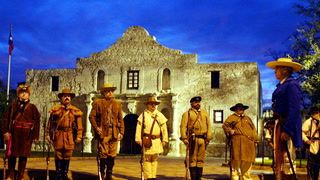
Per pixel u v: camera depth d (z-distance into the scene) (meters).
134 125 32.19
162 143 9.52
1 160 12.31
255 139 10.01
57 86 34.22
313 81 21.89
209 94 30.64
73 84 33.78
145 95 31.25
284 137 5.99
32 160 14.40
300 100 6.09
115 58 33.09
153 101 9.47
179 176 11.05
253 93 29.72
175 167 14.34
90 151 31.81
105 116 9.61
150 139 9.29
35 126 8.77
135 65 32.53
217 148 29.70
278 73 6.53
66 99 9.37
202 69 31.05
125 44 33.09
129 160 18.42
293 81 6.20
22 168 8.65
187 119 9.64
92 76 33.41
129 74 32.72
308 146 9.81
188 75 31.25
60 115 9.23
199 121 9.62
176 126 30.42
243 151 9.80
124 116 32.19
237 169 9.87
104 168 9.56
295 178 5.87
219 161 22.39
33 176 9.82
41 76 34.56
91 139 32.03
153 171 9.45
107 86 9.78
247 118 10.12
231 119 10.02
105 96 9.82
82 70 33.75
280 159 6.12
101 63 33.34
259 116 32.09
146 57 32.41
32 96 34.47
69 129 9.22
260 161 16.83
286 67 6.46
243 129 9.91
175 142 29.91
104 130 9.54
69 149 9.14
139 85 32.22
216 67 30.77
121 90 32.59
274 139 6.23
